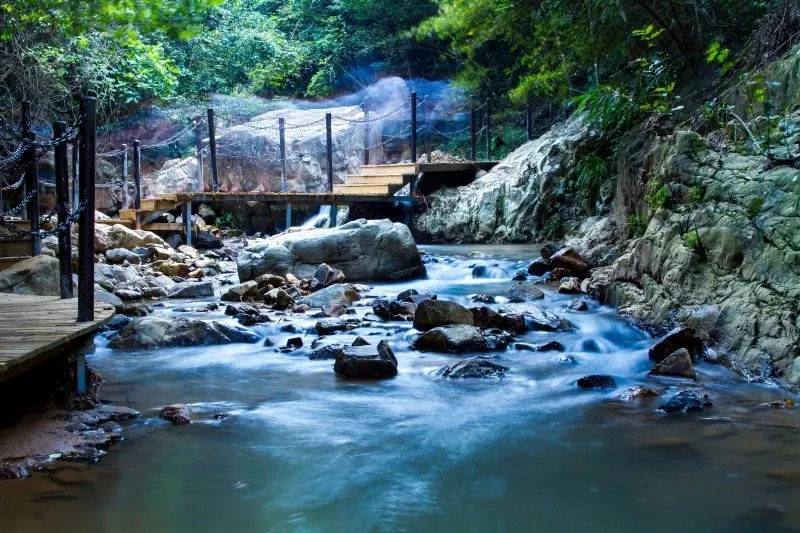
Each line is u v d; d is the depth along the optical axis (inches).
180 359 253.0
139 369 239.5
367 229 436.8
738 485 141.7
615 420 183.2
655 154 346.3
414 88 928.3
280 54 928.3
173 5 490.6
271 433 175.3
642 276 306.5
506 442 168.6
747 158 271.7
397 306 316.2
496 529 126.2
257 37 914.1
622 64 574.9
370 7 898.7
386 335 280.8
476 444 167.3
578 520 129.0
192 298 392.5
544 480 146.5
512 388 214.7
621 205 418.3
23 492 140.8
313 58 964.0
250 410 193.8
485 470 152.2
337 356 237.1
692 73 461.7
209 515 131.4
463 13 635.5
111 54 660.1
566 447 164.6
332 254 431.2
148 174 751.7
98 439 167.6
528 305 313.6
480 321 286.8
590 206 558.3
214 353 262.1
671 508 132.7
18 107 615.5
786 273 223.8
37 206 330.3
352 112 834.8
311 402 201.0
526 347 260.8
